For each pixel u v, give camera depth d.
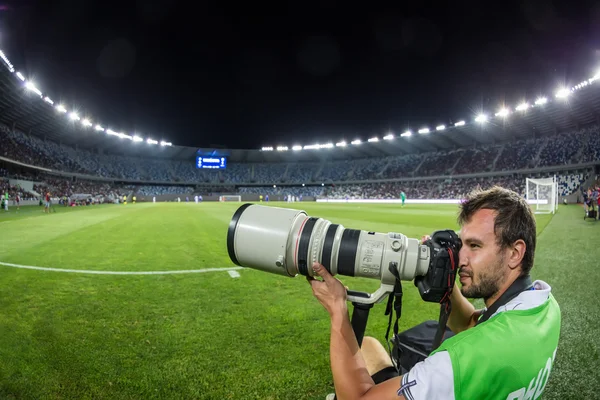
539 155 46.28
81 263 6.82
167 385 2.53
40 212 23.83
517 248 1.19
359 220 17.17
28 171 44.88
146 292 4.91
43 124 46.97
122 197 51.97
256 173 77.94
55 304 4.35
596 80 33.62
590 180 36.06
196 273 6.07
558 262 6.68
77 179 54.25
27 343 3.21
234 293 4.89
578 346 3.16
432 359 1.01
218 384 2.54
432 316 4.04
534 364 1.01
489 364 0.95
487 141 55.62
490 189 1.31
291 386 2.52
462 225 1.34
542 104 40.31
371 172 68.19
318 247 1.52
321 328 3.60
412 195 55.41
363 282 5.91
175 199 64.19
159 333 3.46
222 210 27.45
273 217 1.63
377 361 1.79
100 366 2.79
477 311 1.85
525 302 1.14
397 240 1.46
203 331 3.52
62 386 2.51
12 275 5.84
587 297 4.54
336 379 1.20
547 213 20.73
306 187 75.31
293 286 5.26
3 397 2.38
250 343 3.23
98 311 4.10
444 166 57.66
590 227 12.68
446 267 1.31
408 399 0.95
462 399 0.94
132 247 8.77
